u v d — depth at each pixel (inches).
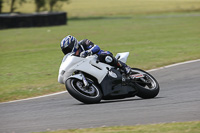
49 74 1519.4
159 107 829.8
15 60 2065.7
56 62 1881.2
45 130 682.2
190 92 1017.5
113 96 896.3
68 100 1010.7
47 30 4197.8
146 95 936.9
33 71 1630.2
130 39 3014.3
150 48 2249.0
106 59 884.6
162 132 588.1
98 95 879.7
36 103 995.3
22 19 4675.2
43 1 6796.3
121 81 900.6
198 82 1175.6
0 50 2716.5
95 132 617.3
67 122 736.3
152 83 960.9
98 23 5118.1
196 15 5876.0
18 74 1569.9
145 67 1569.9
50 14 4822.8
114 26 4498.0
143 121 704.4
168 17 5738.2
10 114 870.4
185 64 1574.8
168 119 708.0
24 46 2893.7
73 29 4178.2
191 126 616.4
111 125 688.4
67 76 864.9
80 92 869.8
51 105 951.6
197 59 1699.1
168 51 2050.9
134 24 4704.7
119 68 919.0
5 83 1376.7
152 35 3280.0
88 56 873.5
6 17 4591.5
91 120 739.4
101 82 885.8
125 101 939.3
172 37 3011.8
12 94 1155.3
